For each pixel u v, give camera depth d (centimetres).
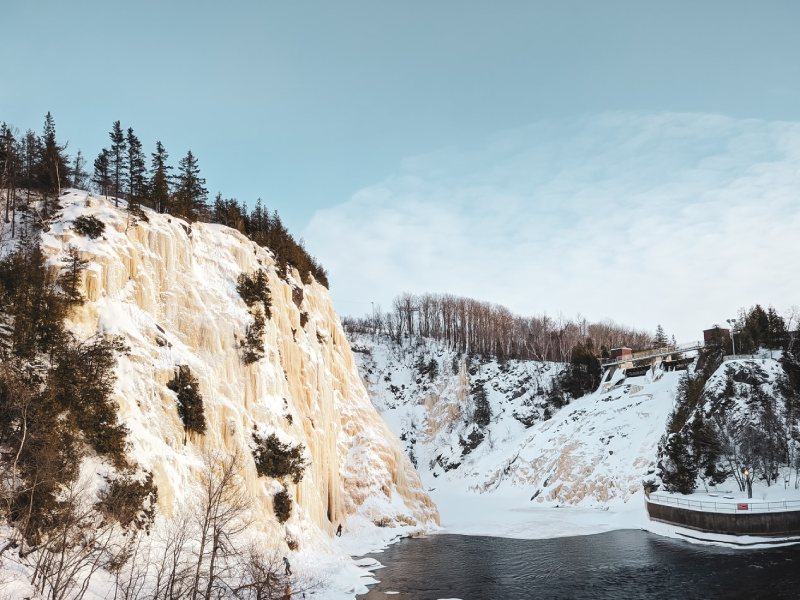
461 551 6544
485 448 13812
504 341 18150
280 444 5544
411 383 16750
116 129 6919
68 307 4300
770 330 10538
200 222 6456
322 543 5650
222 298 5828
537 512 9444
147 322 4978
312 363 7281
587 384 13875
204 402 4984
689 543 6431
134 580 3347
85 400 3931
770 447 7775
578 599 4481
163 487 4172
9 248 4631
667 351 13438
